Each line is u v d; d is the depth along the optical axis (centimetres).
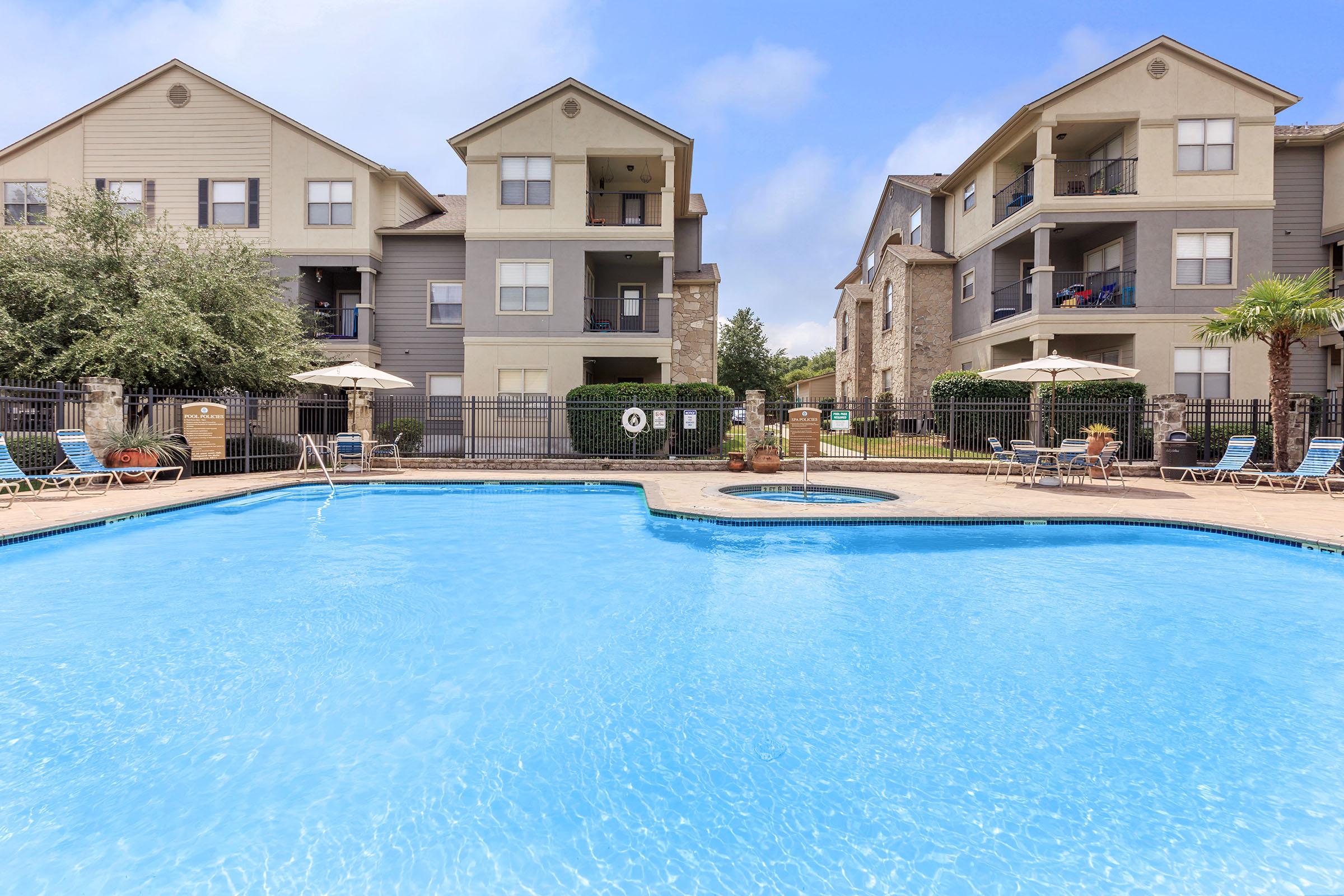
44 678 388
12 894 211
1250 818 262
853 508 956
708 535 847
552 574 651
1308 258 1975
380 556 729
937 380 2014
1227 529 821
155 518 941
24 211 2062
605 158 2162
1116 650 448
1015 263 2161
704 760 305
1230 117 1830
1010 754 313
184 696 366
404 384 1505
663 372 2047
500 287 2052
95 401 1248
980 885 222
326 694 370
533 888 219
